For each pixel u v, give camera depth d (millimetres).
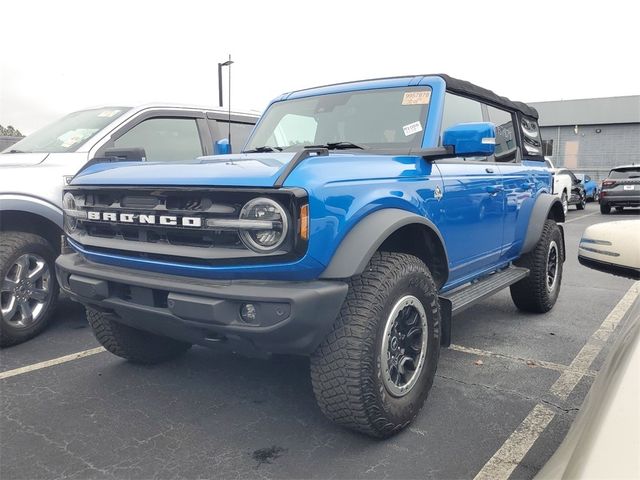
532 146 5777
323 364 2711
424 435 3020
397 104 3865
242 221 2492
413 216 2992
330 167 2719
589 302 6078
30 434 3049
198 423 3176
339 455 2820
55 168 4723
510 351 4398
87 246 3188
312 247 2488
